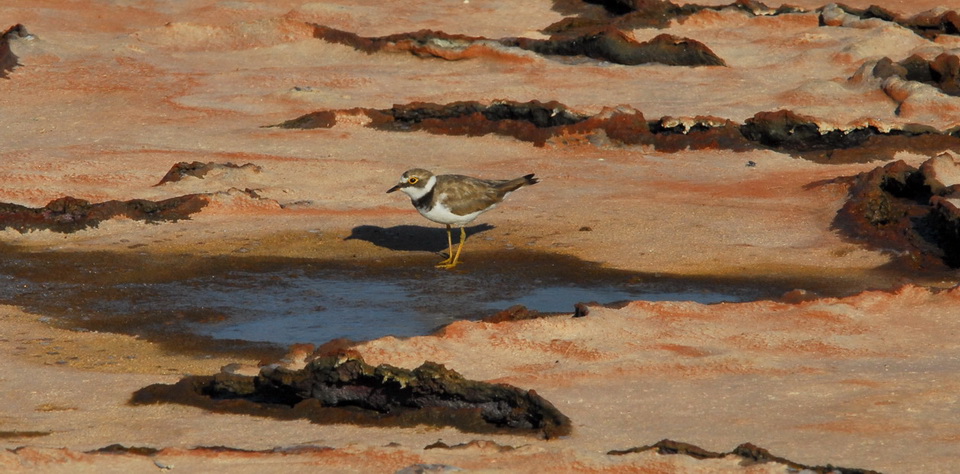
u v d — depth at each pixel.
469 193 23.48
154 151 33.16
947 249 23.97
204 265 24.09
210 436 14.74
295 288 22.64
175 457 13.62
